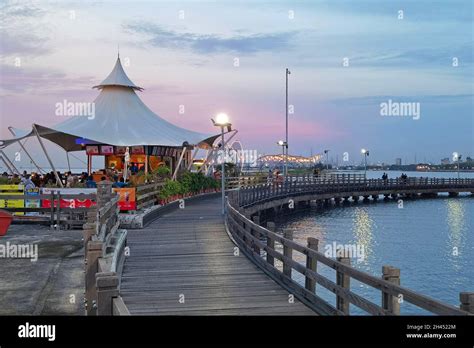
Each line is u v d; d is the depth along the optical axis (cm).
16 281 1120
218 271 1273
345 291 809
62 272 1207
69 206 2030
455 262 2570
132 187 2223
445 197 8175
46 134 3089
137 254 1494
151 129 3256
